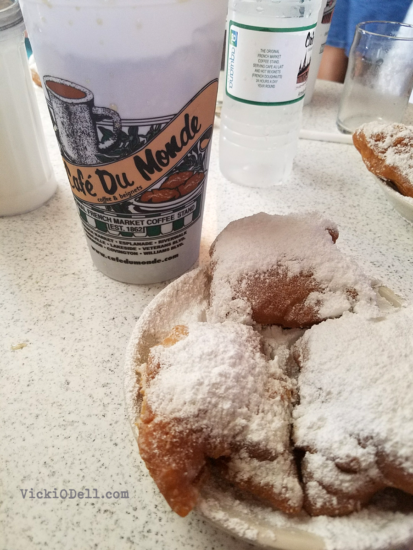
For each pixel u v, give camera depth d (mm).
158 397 272
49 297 439
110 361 377
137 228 374
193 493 248
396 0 1068
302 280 363
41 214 561
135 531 271
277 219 415
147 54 263
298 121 630
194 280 394
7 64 444
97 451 312
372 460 257
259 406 281
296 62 496
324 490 259
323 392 290
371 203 607
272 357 350
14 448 311
